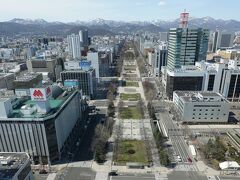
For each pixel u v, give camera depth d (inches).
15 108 6811.0
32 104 6781.5
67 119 7588.6
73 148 7500.0
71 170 6343.5
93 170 6328.7
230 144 7559.1
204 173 6146.7
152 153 7091.5
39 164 6633.9
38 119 6072.8
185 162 6624.0
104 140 7608.3
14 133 6259.8
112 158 6845.5
